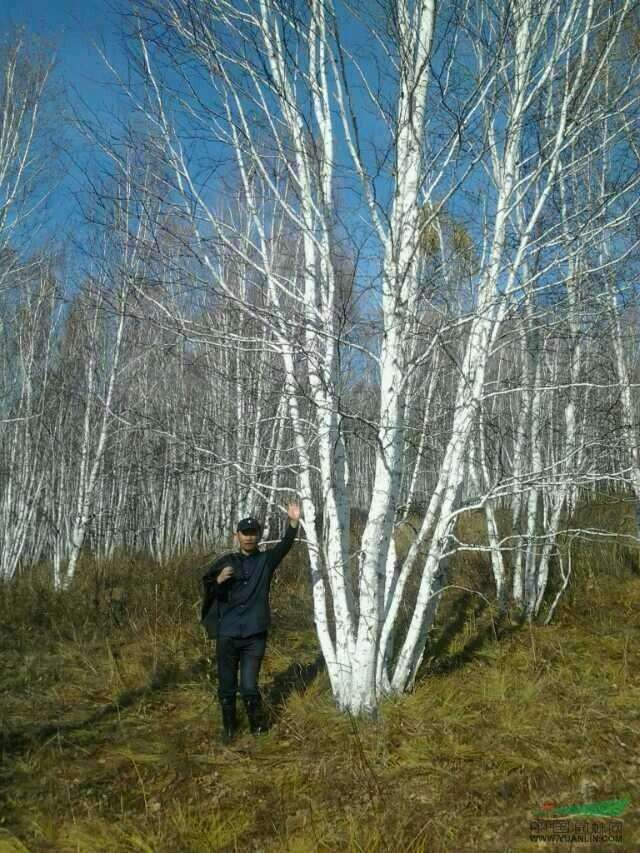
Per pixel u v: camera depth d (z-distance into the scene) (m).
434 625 7.61
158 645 6.86
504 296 5.32
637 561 9.80
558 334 6.28
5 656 6.58
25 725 4.98
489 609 8.25
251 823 3.71
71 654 6.64
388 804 3.83
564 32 5.53
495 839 3.56
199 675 6.09
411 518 7.64
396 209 5.32
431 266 5.85
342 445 5.60
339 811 3.80
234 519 11.14
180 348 6.89
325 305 5.58
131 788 4.12
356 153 5.26
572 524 9.84
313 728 4.82
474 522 11.20
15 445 12.41
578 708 5.26
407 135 5.26
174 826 3.65
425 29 5.26
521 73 5.62
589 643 7.00
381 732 4.64
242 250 5.79
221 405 8.98
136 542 13.37
